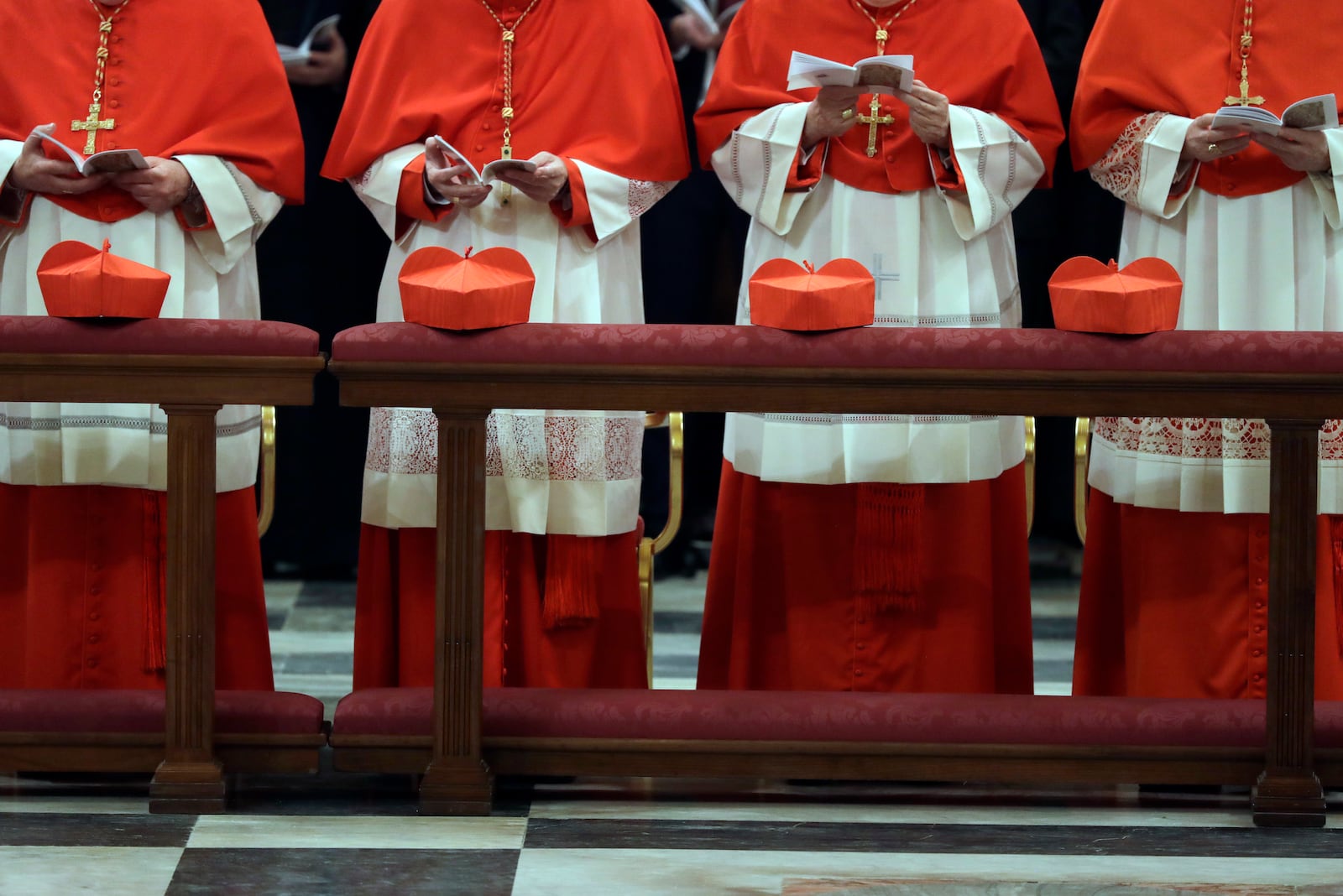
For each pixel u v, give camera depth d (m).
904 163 15.54
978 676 15.84
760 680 16.34
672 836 13.25
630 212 15.62
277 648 21.97
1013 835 13.42
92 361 13.09
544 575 15.91
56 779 14.60
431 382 13.28
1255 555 15.50
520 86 15.83
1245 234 15.41
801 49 15.92
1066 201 24.52
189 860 12.46
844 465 15.34
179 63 15.48
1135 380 13.29
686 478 26.56
